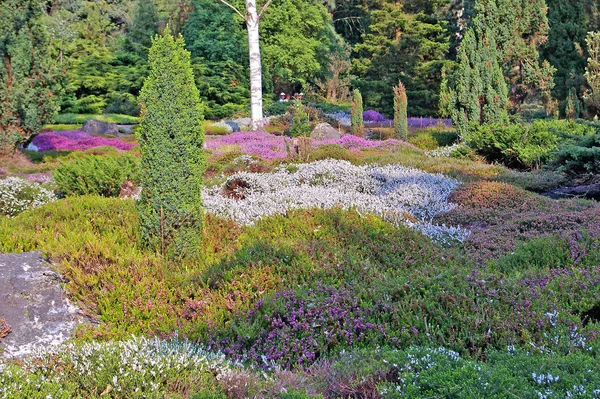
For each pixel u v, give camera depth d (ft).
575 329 14.69
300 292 18.40
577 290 17.35
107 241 23.76
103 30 143.74
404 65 129.49
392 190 40.29
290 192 36.47
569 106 78.79
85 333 17.12
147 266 21.50
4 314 17.81
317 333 16.07
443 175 46.01
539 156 53.01
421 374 11.70
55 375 12.50
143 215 23.31
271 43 134.10
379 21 134.62
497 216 32.58
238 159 52.06
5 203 34.47
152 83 22.62
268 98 126.11
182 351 14.32
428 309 16.29
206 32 121.60
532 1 78.54
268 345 15.62
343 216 29.32
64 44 123.34
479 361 12.92
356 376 12.48
